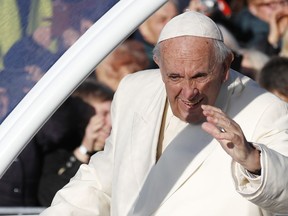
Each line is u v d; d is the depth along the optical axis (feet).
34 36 37.22
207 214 39.91
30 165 68.69
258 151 36.29
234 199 39.78
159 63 39.19
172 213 40.55
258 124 40.42
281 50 74.33
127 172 42.11
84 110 69.62
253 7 74.54
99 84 70.44
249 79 42.45
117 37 36.29
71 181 44.62
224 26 74.08
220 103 41.16
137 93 43.88
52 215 43.34
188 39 38.17
